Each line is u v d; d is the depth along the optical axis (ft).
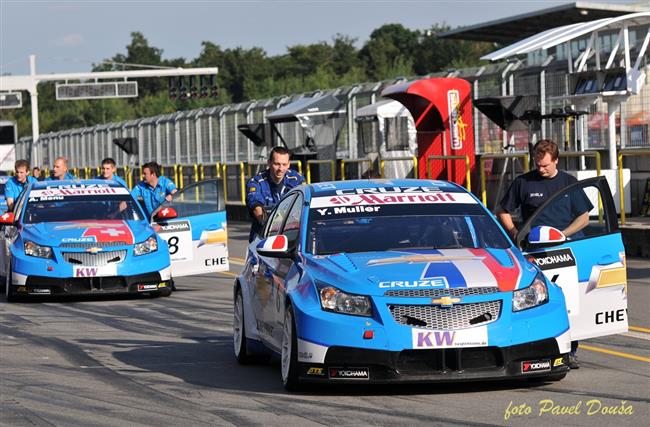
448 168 148.87
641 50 135.33
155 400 49.62
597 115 147.95
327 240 52.60
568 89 139.95
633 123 142.92
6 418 46.50
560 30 134.82
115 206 99.91
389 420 43.34
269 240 52.70
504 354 46.70
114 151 316.81
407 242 52.31
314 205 54.70
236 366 59.21
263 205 73.20
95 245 92.58
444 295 46.85
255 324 57.57
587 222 56.08
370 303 47.09
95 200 100.17
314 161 185.26
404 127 174.60
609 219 54.39
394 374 46.47
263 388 51.85
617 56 149.07
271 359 61.98
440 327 46.50
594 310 53.88
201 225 100.63
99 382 54.90
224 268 101.65
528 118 134.31
